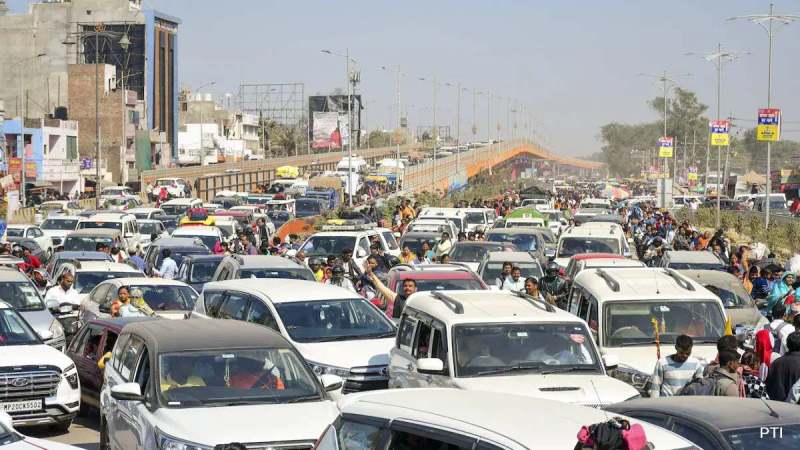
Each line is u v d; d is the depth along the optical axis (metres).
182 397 12.80
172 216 67.44
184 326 14.39
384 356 17.72
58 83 161.50
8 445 11.28
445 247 39.28
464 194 126.19
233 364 13.34
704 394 13.49
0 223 52.12
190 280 30.81
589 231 39.06
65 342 23.30
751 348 17.47
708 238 45.12
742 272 29.95
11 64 164.50
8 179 87.81
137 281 25.20
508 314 15.10
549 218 68.31
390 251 39.03
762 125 67.44
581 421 8.21
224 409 12.55
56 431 18.34
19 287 24.75
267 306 18.84
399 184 110.94
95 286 27.73
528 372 14.26
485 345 14.53
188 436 11.80
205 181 130.50
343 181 105.69
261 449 11.70
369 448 8.76
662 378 14.72
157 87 175.00
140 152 151.62
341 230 38.41
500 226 53.03
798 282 22.86
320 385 13.34
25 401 17.45
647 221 62.94
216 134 199.50
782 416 9.62
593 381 13.98
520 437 7.73
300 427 12.05
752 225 72.12
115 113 145.00
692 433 9.51
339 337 18.30
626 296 17.89
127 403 13.49
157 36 174.38
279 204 78.06
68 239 44.88
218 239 44.03
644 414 10.11
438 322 15.02
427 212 54.06
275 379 13.23
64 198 105.81
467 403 8.82
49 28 165.62
